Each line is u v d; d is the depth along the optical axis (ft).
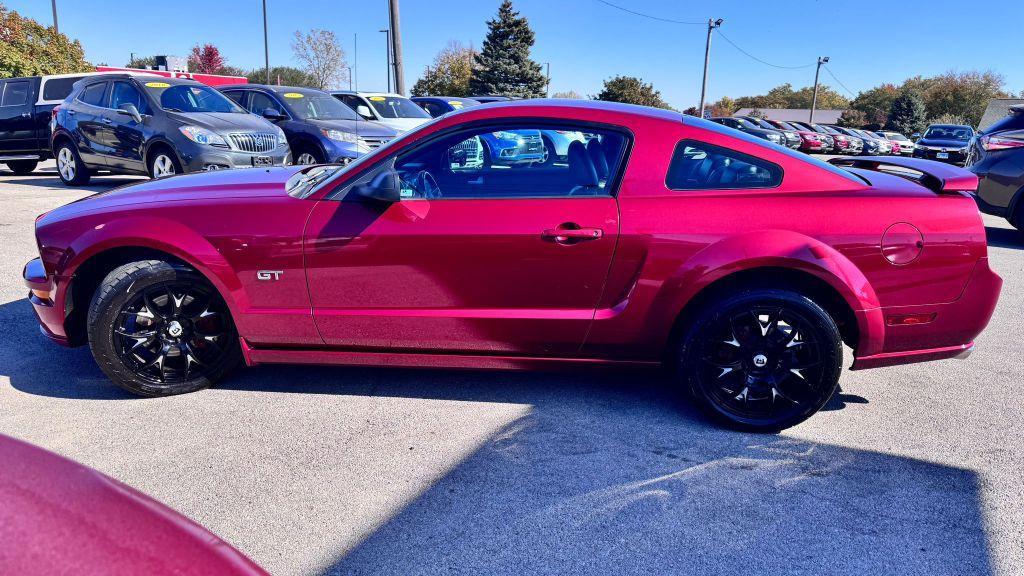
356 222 9.47
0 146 38.34
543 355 10.04
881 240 9.18
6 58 69.26
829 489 8.30
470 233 9.33
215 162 27.89
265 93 34.24
